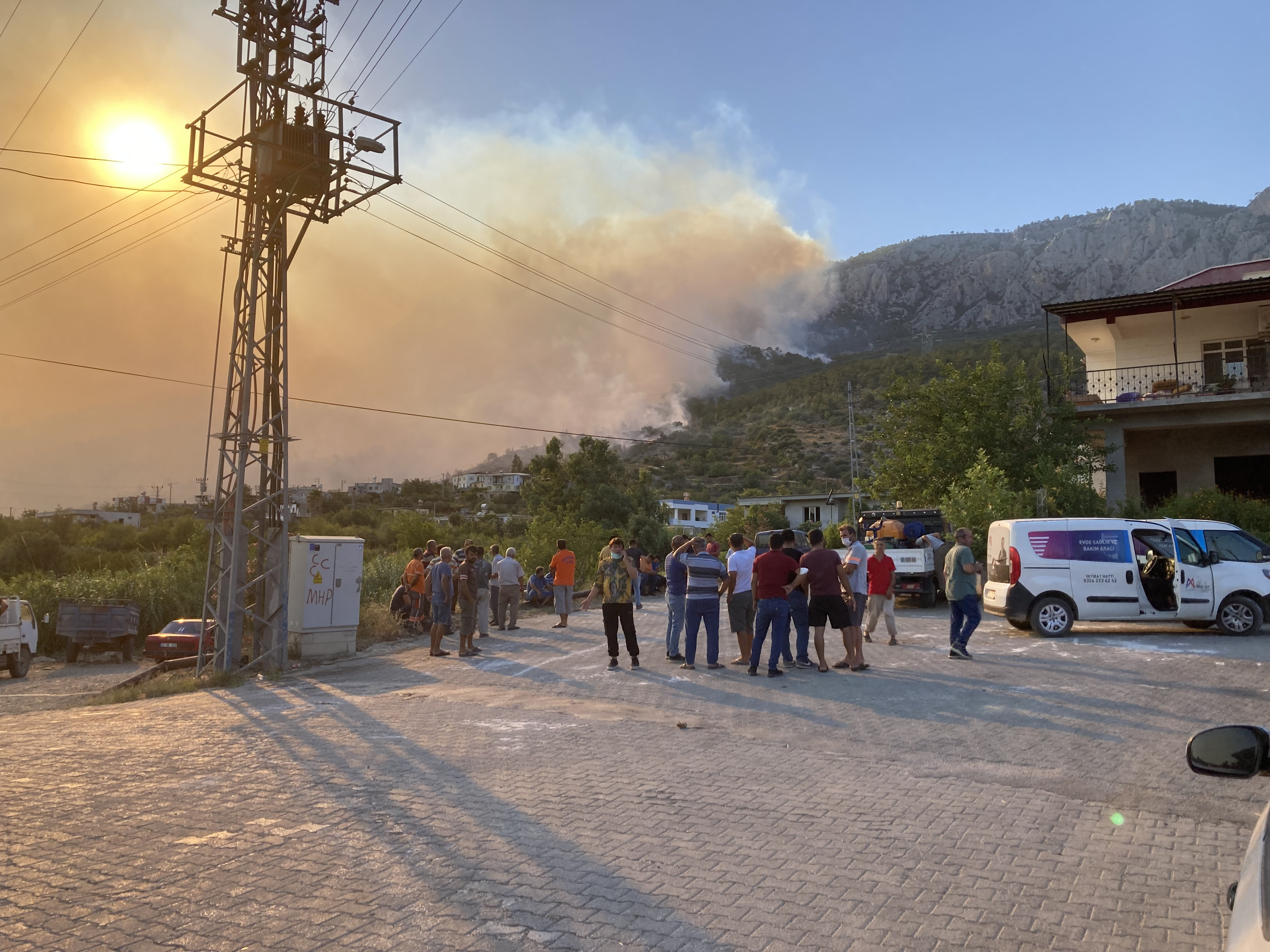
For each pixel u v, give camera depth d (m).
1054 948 3.82
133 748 7.99
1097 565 14.89
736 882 4.56
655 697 10.41
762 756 7.39
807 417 152.38
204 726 9.21
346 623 15.84
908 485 29.12
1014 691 10.06
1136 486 31.72
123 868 4.79
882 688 10.45
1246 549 14.77
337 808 5.91
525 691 11.13
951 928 4.01
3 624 22.92
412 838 5.28
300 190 15.37
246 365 14.71
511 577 19.39
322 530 70.06
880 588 14.52
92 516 119.50
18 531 66.31
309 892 4.43
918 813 5.79
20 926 4.03
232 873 4.70
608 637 12.90
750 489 99.06
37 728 9.43
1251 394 26.83
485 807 5.92
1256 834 2.32
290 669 14.67
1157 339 31.12
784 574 11.64
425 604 19.39
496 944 3.83
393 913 4.16
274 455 15.42
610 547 13.02
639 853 5.01
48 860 4.92
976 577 12.66
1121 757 7.19
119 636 27.03
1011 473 27.19
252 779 6.76
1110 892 4.45
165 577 30.98
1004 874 4.69
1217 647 13.26
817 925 4.04
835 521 73.69
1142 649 13.17
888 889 4.48
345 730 8.73
